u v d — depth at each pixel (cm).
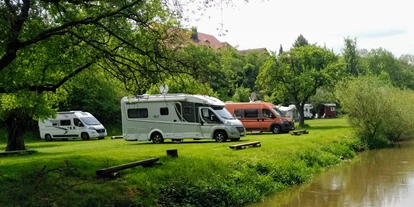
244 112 3659
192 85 1441
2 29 1118
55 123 4012
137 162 1349
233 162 1611
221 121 2558
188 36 1409
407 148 3072
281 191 1595
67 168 1213
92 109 5166
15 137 2569
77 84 1733
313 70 4478
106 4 1270
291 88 4594
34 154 2136
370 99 3192
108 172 1219
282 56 4619
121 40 1285
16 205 942
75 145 2966
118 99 5403
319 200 1452
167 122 2631
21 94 1545
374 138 3225
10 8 1100
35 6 1212
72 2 1246
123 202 1085
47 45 1288
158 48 1360
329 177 1902
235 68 7012
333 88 4562
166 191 1223
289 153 2006
